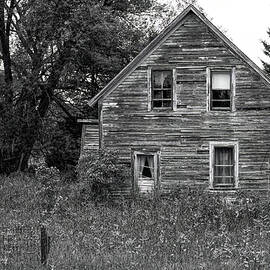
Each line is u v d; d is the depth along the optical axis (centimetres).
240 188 3119
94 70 4584
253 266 1748
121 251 1942
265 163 3116
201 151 3152
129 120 3189
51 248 1903
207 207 2691
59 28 4081
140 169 3188
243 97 3134
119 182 3142
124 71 3181
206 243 2094
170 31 3169
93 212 2736
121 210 2869
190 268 1708
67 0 4069
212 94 3156
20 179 3784
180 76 3169
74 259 1777
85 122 3647
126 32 4444
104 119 3200
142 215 2645
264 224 2519
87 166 3123
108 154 3127
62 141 4691
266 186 3112
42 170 3139
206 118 3152
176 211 2672
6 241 1998
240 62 3142
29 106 4366
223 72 3158
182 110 3162
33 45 4300
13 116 4309
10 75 4494
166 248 1991
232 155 3142
